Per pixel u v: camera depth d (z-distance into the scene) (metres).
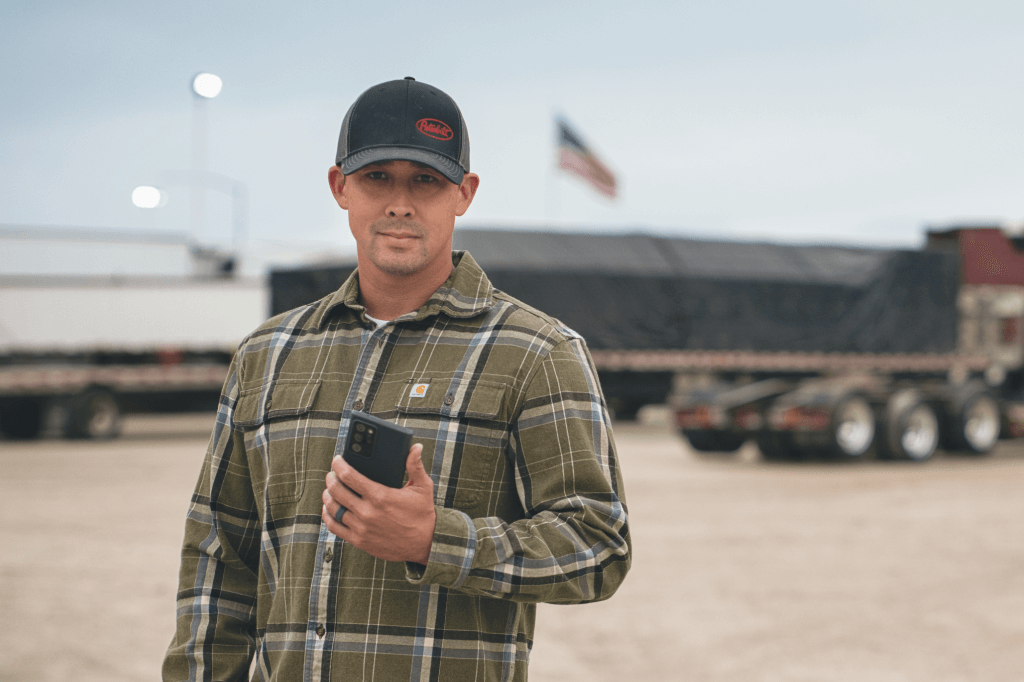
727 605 5.43
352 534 1.23
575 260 16.36
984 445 13.22
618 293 16.48
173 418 22.72
